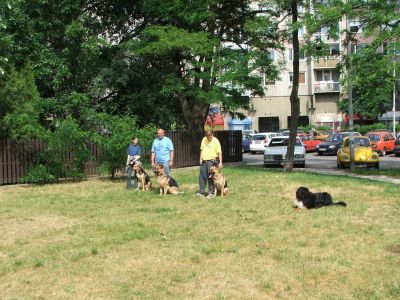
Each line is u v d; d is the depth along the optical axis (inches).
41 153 718.5
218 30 1043.9
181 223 382.3
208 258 281.7
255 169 890.1
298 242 314.3
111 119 789.9
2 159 704.4
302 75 2289.6
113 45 1051.3
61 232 360.8
